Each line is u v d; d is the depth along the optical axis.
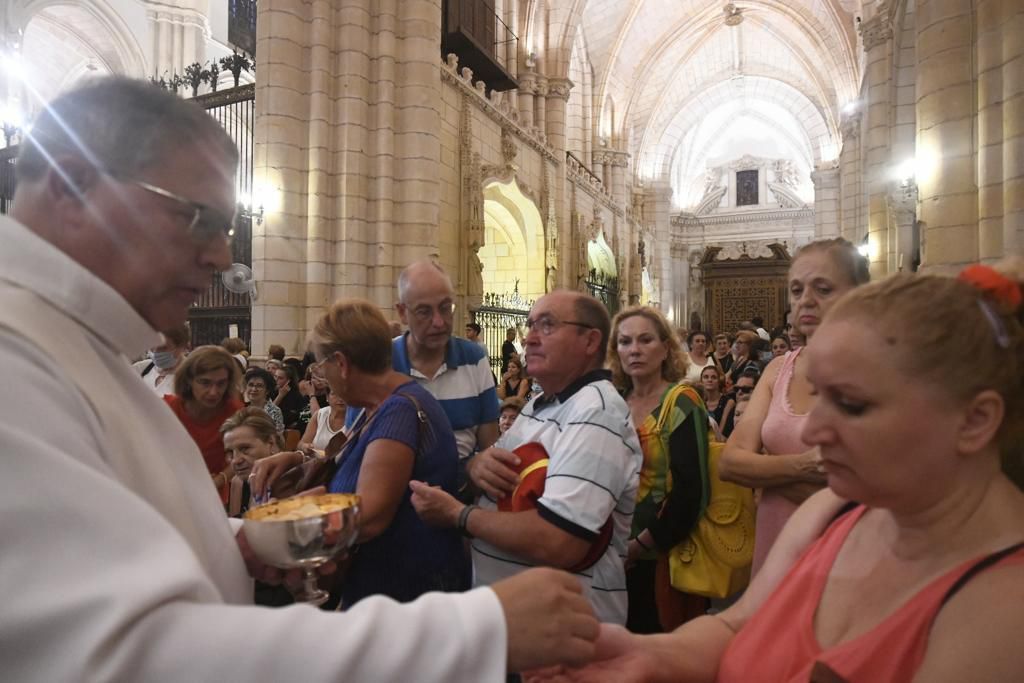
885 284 0.94
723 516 2.62
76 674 0.69
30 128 1.02
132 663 0.70
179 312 1.11
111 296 0.99
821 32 23.08
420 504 1.95
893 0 10.45
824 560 1.11
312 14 9.80
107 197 0.99
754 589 1.32
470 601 0.88
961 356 0.85
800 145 32.09
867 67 11.82
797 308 2.28
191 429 3.60
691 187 34.12
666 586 2.71
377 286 9.97
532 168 16.59
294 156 9.75
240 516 3.18
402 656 0.79
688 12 24.94
